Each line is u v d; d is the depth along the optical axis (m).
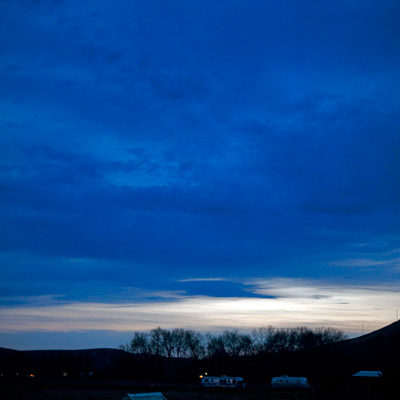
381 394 94.38
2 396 75.69
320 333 175.38
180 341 182.62
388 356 156.50
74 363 184.62
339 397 89.19
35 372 170.62
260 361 169.62
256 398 84.88
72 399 73.00
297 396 90.12
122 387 100.00
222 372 165.62
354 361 158.38
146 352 179.38
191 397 83.69
